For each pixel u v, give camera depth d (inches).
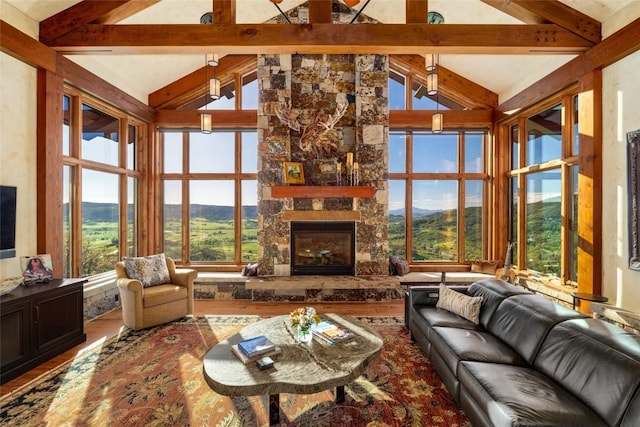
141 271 151.9
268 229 192.2
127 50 132.3
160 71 197.3
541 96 163.3
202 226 221.0
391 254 218.5
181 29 128.0
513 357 85.3
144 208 211.0
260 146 192.1
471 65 193.2
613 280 123.7
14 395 92.4
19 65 123.3
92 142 174.6
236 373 76.0
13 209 118.9
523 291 109.0
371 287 178.5
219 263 219.9
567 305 147.9
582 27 128.9
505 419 59.6
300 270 194.1
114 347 124.3
